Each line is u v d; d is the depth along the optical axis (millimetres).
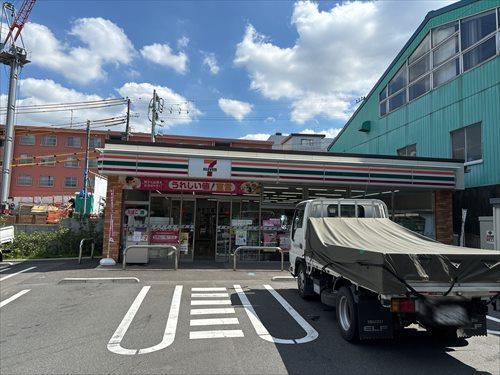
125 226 14820
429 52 19969
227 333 6570
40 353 5559
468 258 5355
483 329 5465
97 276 11867
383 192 17344
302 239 9078
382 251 5445
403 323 5512
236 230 16109
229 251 15930
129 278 11266
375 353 5703
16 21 35188
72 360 5293
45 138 57656
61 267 13812
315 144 61156
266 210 16312
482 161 15930
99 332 6559
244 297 9383
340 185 15555
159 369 5004
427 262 5234
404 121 22000
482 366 5250
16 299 9031
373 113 25859
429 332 6656
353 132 28984
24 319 7359
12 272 12797
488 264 5418
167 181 14398
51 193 56656
